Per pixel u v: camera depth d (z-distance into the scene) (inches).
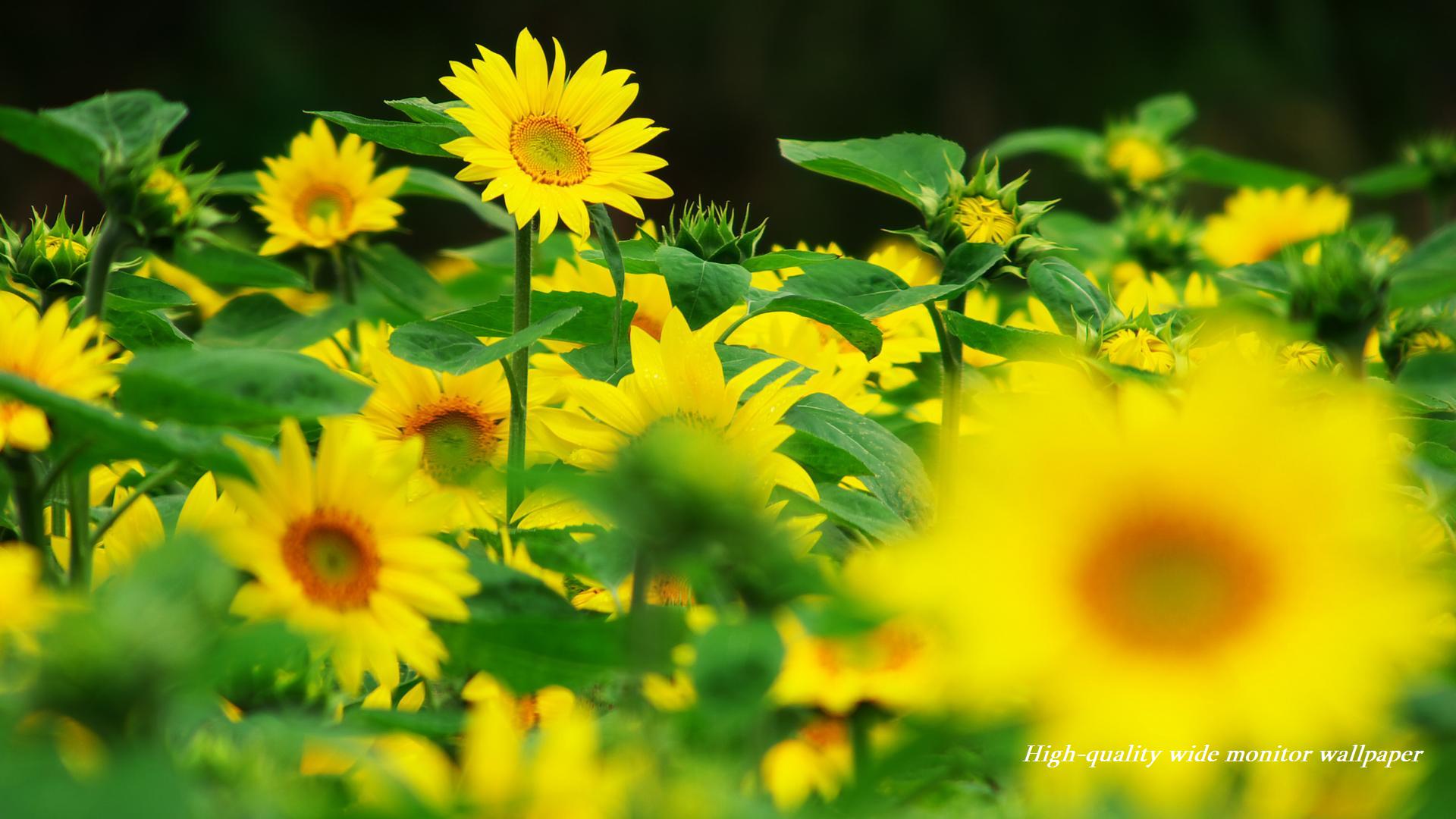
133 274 175.0
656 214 438.6
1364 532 144.7
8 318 158.9
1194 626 144.9
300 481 157.5
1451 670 152.4
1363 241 203.8
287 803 150.3
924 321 180.7
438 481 169.3
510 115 167.6
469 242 579.2
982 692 146.5
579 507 162.1
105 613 145.9
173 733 154.5
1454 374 158.9
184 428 158.9
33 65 617.9
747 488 152.7
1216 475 145.6
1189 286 185.2
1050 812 150.4
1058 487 145.8
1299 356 170.6
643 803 151.3
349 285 187.8
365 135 166.6
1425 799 151.1
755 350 169.3
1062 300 169.6
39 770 123.2
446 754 158.7
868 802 153.2
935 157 173.8
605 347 170.7
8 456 158.4
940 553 146.1
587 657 157.6
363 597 157.5
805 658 161.6
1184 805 144.6
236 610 156.6
